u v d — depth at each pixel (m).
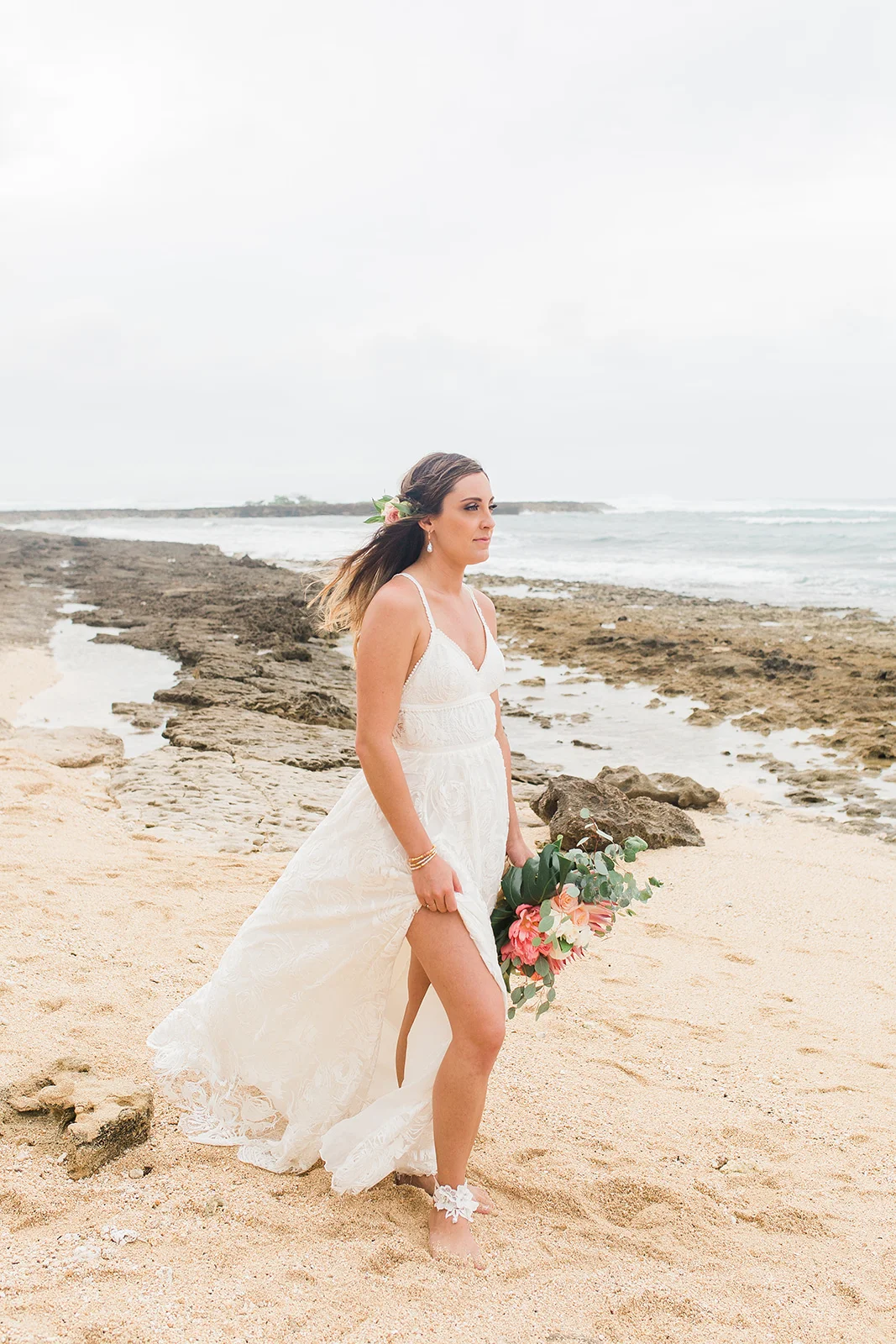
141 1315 2.06
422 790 2.58
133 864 5.64
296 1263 2.31
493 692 2.77
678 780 8.38
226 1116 2.84
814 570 31.36
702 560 35.88
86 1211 2.43
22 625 19.28
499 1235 2.54
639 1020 4.10
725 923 5.52
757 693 12.86
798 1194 2.86
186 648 15.66
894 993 4.57
